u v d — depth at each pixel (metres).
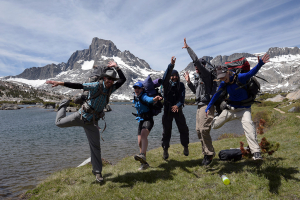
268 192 3.38
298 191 3.26
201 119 4.86
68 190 4.61
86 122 4.36
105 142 17.67
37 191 5.12
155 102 4.66
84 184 4.82
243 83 3.85
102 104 4.35
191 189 3.96
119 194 3.97
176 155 7.19
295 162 4.47
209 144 4.91
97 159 4.66
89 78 5.12
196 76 5.23
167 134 5.81
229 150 5.54
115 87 4.50
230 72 3.88
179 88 5.20
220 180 4.11
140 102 4.92
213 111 4.82
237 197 3.41
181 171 5.07
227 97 4.40
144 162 4.64
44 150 14.95
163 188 4.10
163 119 5.60
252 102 4.02
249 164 4.76
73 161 11.57
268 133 10.88
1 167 10.38
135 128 29.03
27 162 11.42
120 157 11.92
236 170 4.53
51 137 21.45
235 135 16.20
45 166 10.56
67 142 18.39
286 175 3.83
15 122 38.50
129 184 4.45
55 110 84.12
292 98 42.88
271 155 5.34
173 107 5.08
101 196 3.96
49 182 5.51
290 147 6.11
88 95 4.40
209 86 4.64
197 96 5.05
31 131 26.33
